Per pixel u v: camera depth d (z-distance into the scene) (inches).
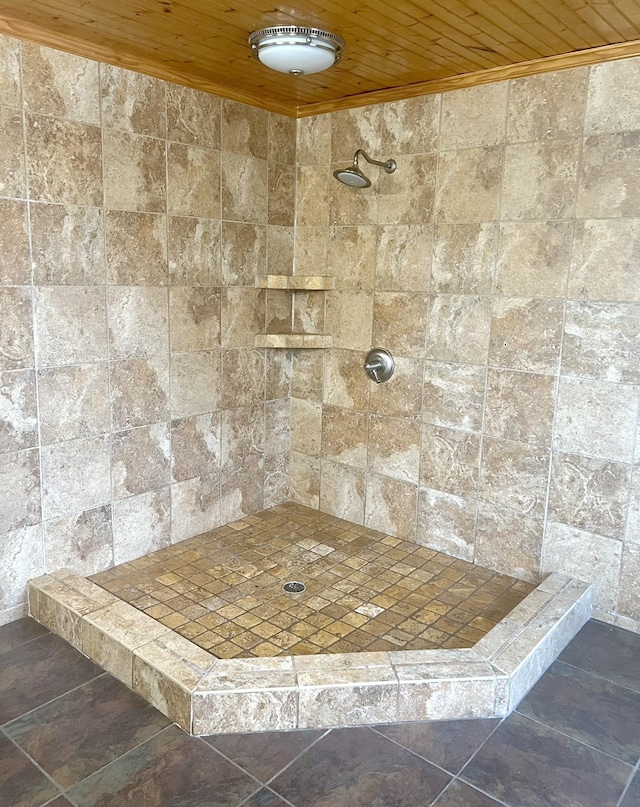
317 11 76.7
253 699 71.5
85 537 101.7
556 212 94.9
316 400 129.9
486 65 96.3
